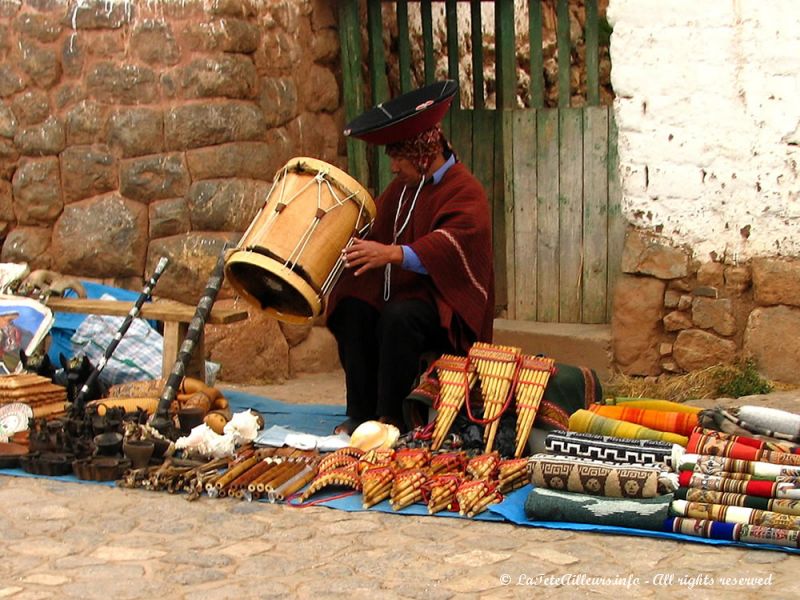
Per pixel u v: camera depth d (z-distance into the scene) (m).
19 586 3.92
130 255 7.43
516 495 4.82
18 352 6.20
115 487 5.02
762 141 6.91
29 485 5.04
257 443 5.55
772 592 3.85
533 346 7.72
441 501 4.67
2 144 7.72
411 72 8.66
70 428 5.35
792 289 6.91
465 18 9.14
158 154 7.38
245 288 5.81
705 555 4.20
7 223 7.81
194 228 7.38
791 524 4.21
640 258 7.28
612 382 7.36
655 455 4.67
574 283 7.98
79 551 4.25
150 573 4.05
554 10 10.22
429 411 5.59
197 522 4.58
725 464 4.58
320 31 7.92
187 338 5.87
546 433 5.26
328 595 3.85
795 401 6.62
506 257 8.20
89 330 6.79
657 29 7.05
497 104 8.23
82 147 7.52
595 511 4.45
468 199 5.71
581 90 10.38
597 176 7.84
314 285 5.45
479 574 4.03
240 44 7.29
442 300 5.61
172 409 5.86
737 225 7.04
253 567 4.10
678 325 7.23
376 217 5.99
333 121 8.09
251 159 7.36
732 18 6.89
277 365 7.62
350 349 5.86
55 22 7.50
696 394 6.99
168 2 7.28
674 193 7.15
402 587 3.92
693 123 7.05
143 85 7.36
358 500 4.83
